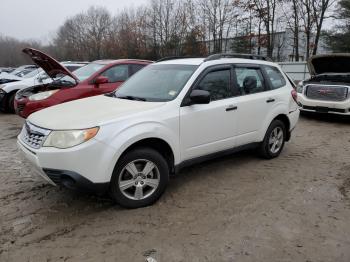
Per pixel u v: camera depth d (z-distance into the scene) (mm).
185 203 4273
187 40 46094
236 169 5496
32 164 3883
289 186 4828
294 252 3270
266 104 5637
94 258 3184
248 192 4617
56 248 3332
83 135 3650
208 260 3154
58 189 4691
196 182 4949
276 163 5824
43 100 6984
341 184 4926
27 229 3662
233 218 3900
